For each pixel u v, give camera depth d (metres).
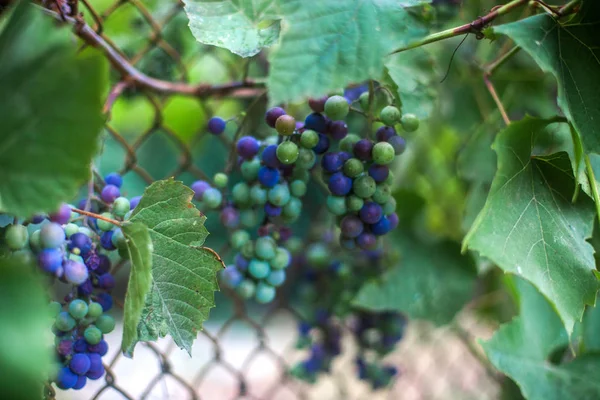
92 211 0.49
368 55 0.41
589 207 0.48
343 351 0.70
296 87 0.40
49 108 0.36
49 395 0.45
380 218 0.50
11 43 0.36
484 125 0.67
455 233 0.72
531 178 0.48
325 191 0.64
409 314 0.64
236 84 0.60
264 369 1.01
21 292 0.36
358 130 0.61
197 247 0.46
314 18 0.41
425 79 0.56
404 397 0.92
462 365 0.95
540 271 0.46
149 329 0.45
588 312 0.58
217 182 0.52
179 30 0.67
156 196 0.45
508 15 0.62
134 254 0.42
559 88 0.45
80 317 0.44
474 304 0.76
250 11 0.50
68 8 0.49
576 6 0.45
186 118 0.71
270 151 0.49
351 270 0.65
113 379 0.54
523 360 0.55
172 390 0.65
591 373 0.54
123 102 0.65
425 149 0.72
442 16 0.64
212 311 1.11
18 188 0.36
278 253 0.52
